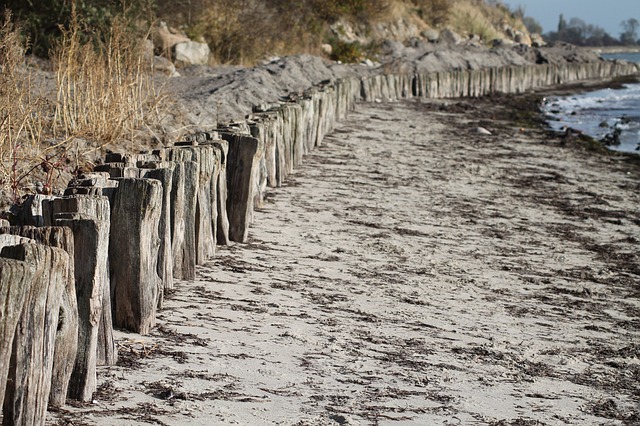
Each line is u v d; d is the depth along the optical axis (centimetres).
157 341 686
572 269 1127
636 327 906
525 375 730
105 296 610
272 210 1273
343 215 1293
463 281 1017
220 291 857
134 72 1543
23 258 462
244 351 697
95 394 568
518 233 1302
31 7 2070
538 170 1891
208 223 963
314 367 684
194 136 1045
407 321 844
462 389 679
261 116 1417
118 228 680
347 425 574
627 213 1508
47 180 1007
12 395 474
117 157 829
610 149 2311
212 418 557
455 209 1423
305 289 909
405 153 1958
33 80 1357
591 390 711
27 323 473
